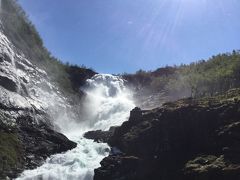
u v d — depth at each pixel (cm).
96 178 5138
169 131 5106
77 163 5659
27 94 7106
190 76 9131
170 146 4994
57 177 5338
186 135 5003
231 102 5141
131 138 5522
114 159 5244
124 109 8675
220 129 4819
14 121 6219
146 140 5253
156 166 4906
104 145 6050
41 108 7119
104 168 5166
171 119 5181
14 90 6788
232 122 4838
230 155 4447
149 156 5069
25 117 6469
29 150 5856
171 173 4728
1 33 7744
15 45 8069
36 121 6644
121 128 6003
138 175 4909
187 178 4478
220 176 4228
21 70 7538
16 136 5944
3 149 5534
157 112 5719
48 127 6719
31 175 5388
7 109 6294
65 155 5916
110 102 9219
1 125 5931
